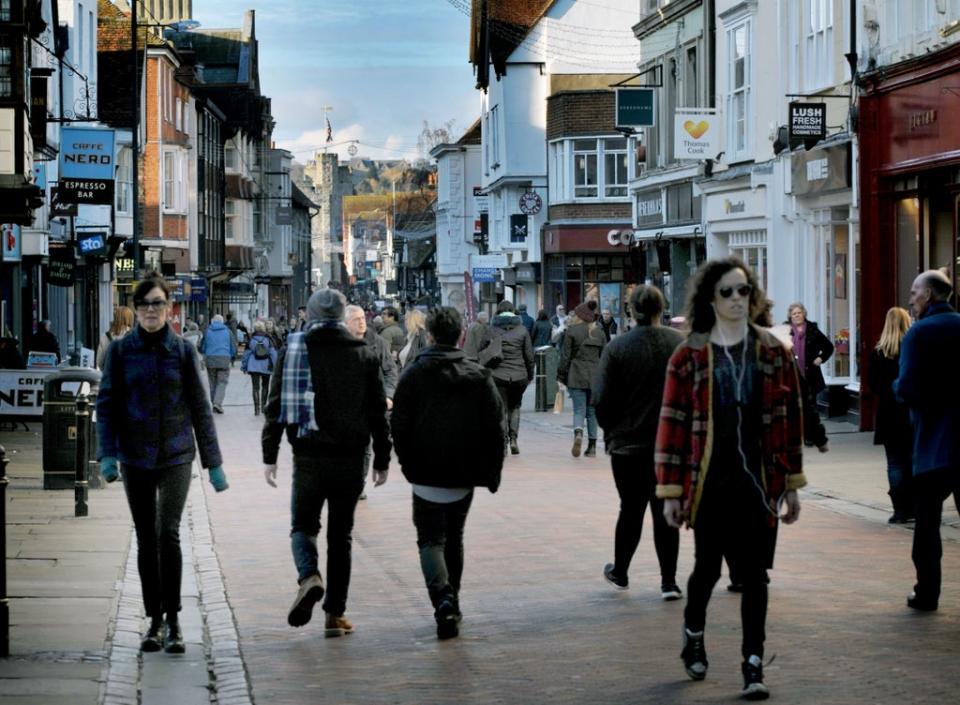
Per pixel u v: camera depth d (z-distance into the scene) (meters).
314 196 196.25
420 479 10.01
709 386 7.95
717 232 35.03
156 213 62.88
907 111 23.77
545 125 62.44
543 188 62.47
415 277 138.25
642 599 11.05
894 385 10.47
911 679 8.45
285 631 10.36
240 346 75.00
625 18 62.12
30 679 8.65
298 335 9.94
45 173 38.00
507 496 17.38
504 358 22.53
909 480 14.63
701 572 8.32
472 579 12.09
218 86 81.94
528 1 63.97
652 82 42.84
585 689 8.42
